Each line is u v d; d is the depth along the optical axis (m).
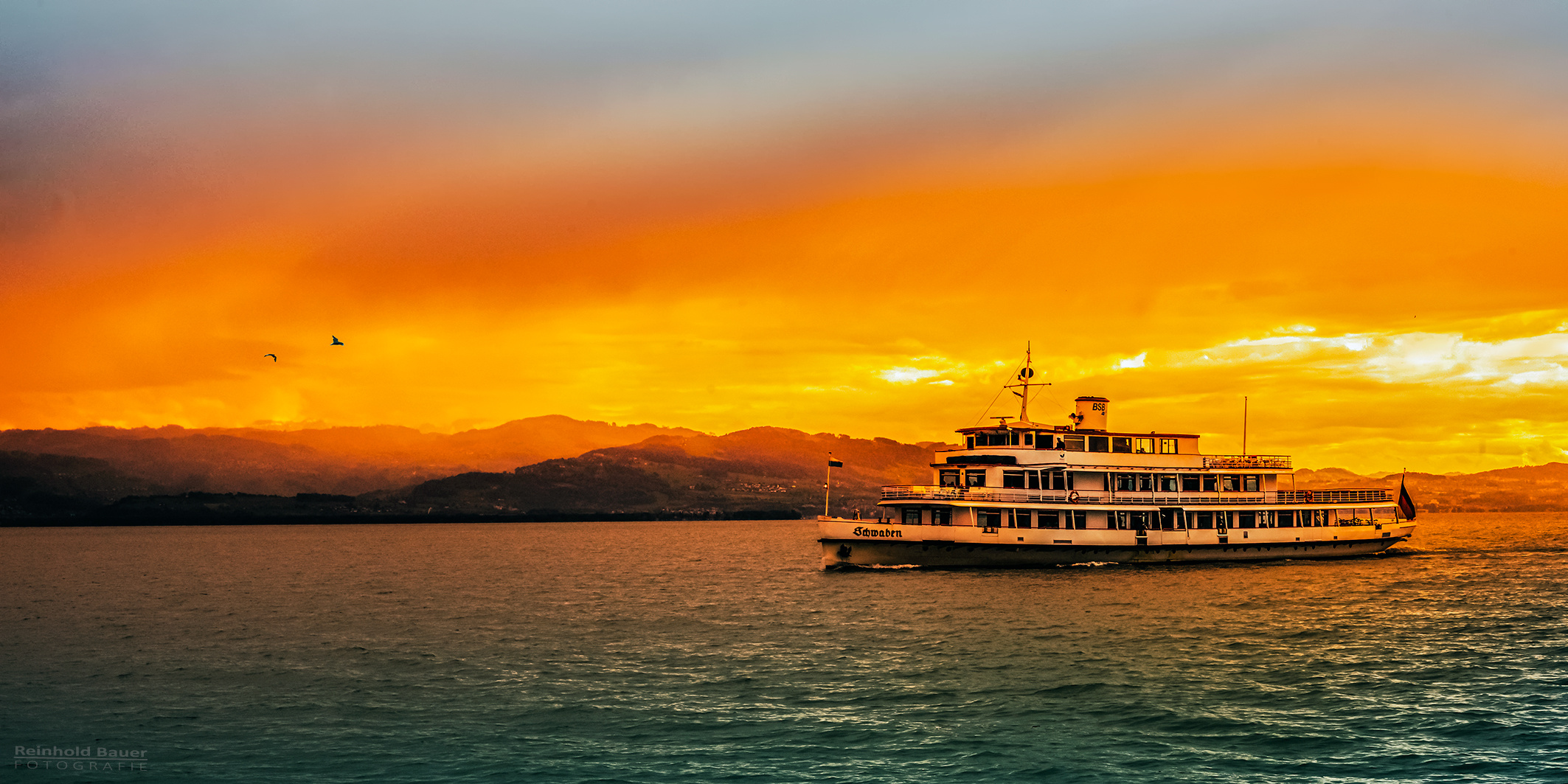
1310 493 123.62
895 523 108.88
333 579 138.00
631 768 43.56
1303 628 73.56
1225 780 41.47
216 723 51.41
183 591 122.19
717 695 55.31
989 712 51.31
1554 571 114.94
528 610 94.69
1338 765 43.00
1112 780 41.56
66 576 150.50
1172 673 59.16
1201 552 115.50
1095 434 111.75
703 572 142.50
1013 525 107.31
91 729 50.56
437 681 59.88
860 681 58.16
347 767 44.12
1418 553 139.25
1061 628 73.94
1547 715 49.22
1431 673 58.53
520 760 44.66
